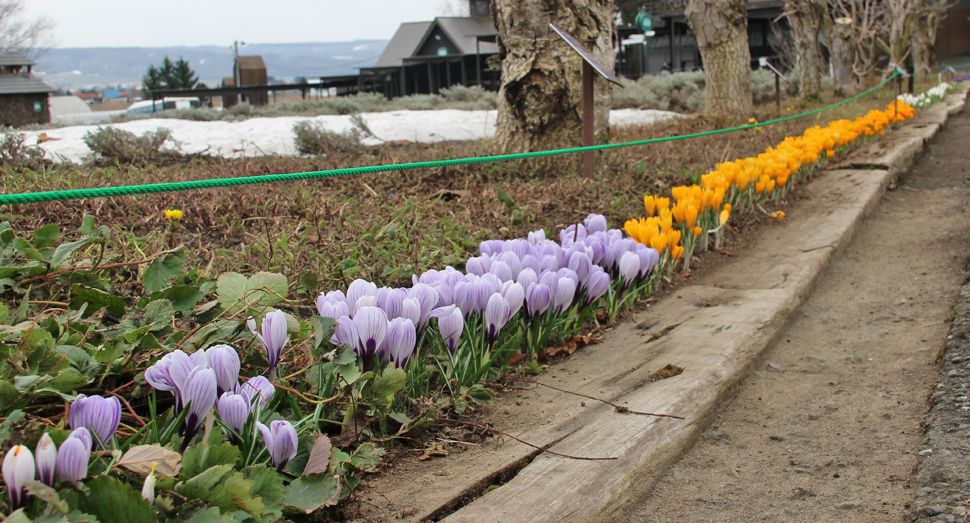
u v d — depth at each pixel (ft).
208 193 15.89
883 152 28.68
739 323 10.96
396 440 7.18
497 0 22.61
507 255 9.77
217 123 50.70
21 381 5.02
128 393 6.56
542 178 21.94
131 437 5.08
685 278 14.32
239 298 7.35
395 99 89.71
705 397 8.41
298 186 16.83
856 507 6.45
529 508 5.93
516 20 22.06
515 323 9.41
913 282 14.02
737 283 13.65
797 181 24.18
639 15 116.26
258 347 7.23
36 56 124.36
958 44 155.84
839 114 47.37
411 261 11.50
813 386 9.54
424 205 15.88
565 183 19.26
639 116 59.47
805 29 65.98
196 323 7.45
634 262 11.36
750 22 128.77
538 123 22.31
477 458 6.88
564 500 6.09
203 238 13.25
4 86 109.60
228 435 5.47
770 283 13.44
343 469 5.82
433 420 7.22
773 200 21.26
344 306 7.05
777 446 7.84
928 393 8.82
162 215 13.56
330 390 6.64
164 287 7.98
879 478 6.95
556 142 22.44
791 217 19.60
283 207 15.08
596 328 11.28
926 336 11.00
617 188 19.42
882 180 23.79
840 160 28.17
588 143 19.48
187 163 26.55
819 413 8.67
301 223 13.48
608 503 6.23
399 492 6.21
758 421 8.52
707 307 12.10
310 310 9.48
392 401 6.90
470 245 13.12
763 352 10.44
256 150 35.63
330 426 6.94
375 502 6.02
